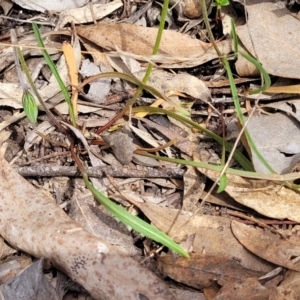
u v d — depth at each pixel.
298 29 0.32
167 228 0.28
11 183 0.28
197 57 0.32
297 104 0.30
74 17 0.34
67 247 0.25
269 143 0.30
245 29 0.32
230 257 0.27
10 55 0.33
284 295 0.25
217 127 0.31
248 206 0.28
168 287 0.25
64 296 0.26
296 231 0.28
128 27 0.33
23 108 0.30
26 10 0.35
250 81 0.33
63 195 0.29
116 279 0.25
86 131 0.31
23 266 0.27
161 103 0.31
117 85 0.32
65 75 0.32
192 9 0.34
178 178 0.30
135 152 0.29
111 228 0.28
